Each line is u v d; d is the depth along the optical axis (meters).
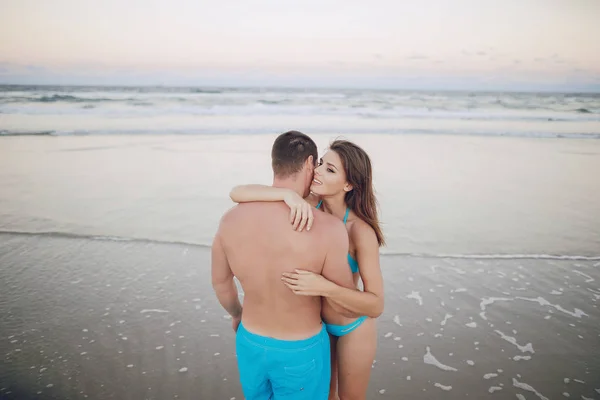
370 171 1.91
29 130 12.99
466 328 3.42
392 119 19.70
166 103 24.50
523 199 7.09
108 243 4.96
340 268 1.64
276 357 1.71
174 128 14.29
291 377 1.74
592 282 4.22
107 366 2.91
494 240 5.31
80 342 3.16
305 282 1.57
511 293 3.99
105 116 17.53
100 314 3.54
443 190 7.52
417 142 12.80
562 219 6.11
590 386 2.76
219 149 10.68
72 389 2.68
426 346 3.19
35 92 30.67
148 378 2.80
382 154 10.74
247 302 1.77
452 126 17.22
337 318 1.96
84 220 5.69
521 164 9.87
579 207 6.70
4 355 2.98
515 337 3.31
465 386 2.77
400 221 5.92
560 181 8.34
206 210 6.14
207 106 23.31
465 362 3.01
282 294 1.66
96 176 7.90
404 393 2.70
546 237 5.43
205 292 3.93
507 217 6.16
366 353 1.99
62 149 10.34
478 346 3.19
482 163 9.91
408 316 3.59
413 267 4.50
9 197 6.60
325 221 1.64
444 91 56.53
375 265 1.86
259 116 19.56
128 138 12.20
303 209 1.55
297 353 1.71
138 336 3.25
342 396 2.10
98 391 2.67
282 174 1.71
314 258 1.60
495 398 2.66
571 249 5.06
